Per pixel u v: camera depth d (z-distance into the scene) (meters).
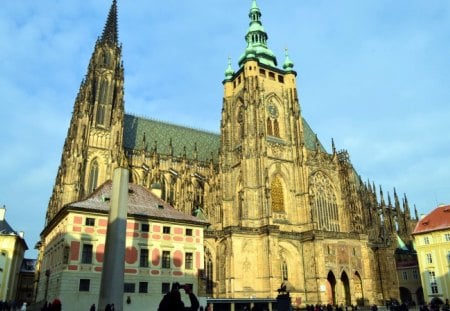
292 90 177.25
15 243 170.62
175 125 198.75
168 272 97.75
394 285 170.38
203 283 102.12
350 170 178.00
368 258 154.62
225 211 158.62
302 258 147.00
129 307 89.81
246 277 133.62
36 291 143.38
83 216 91.88
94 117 155.00
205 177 177.00
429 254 150.38
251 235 138.88
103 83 163.75
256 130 156.50
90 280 88.12
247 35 187.75
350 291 145.25
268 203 144.38
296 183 162.12
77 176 139.00
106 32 174.25
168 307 20.53
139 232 97.12
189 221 104.31
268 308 115.56
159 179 157.75
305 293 142.00
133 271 93.31
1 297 162.00
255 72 167.62
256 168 152.12
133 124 185.38
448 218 150.00
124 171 79.62
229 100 178.75
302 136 168.38
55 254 98.62
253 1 194.75
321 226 162.62
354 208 169.25
